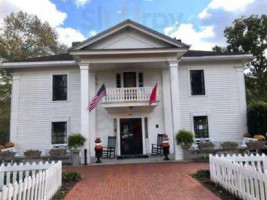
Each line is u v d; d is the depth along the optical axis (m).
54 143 18.66
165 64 18.09
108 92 18.02
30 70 19.12
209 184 8.98
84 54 16.09
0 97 33.91
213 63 19.36
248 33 35.06
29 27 33.09
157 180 9.96
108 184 9.48
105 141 18.77
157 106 19.19
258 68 35.25
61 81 19.17
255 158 9.12
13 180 8.55
